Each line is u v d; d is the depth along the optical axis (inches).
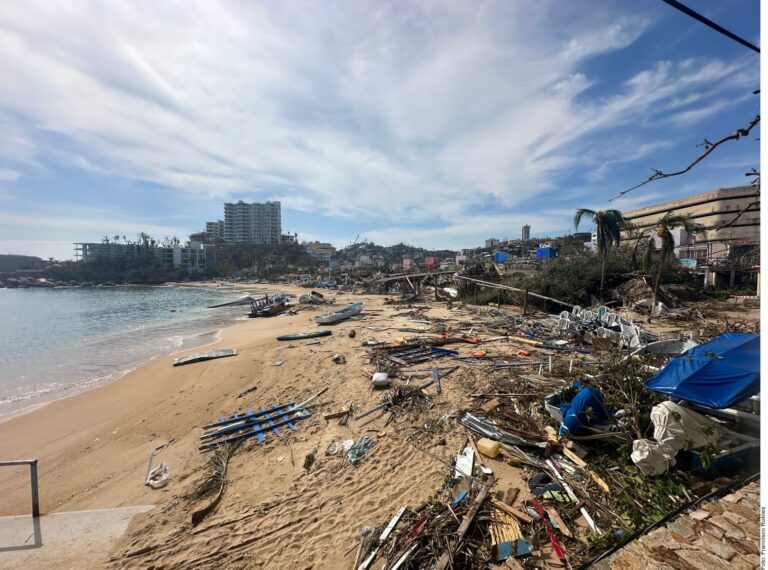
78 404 423.2
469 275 1293.1
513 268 1433.3
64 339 836.0
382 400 353.7
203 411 374.0
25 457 299.9
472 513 182.5
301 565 170.2
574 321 599.8
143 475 260.4
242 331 894.4
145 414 378.6
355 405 348.5
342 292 1978.3
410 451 259.3
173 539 191.0
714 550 116.1
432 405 333.7
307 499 215.8
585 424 234.2
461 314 941.2
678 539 122.8
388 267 2992.1
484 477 219.0
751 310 761.6
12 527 202.8
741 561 110.5
